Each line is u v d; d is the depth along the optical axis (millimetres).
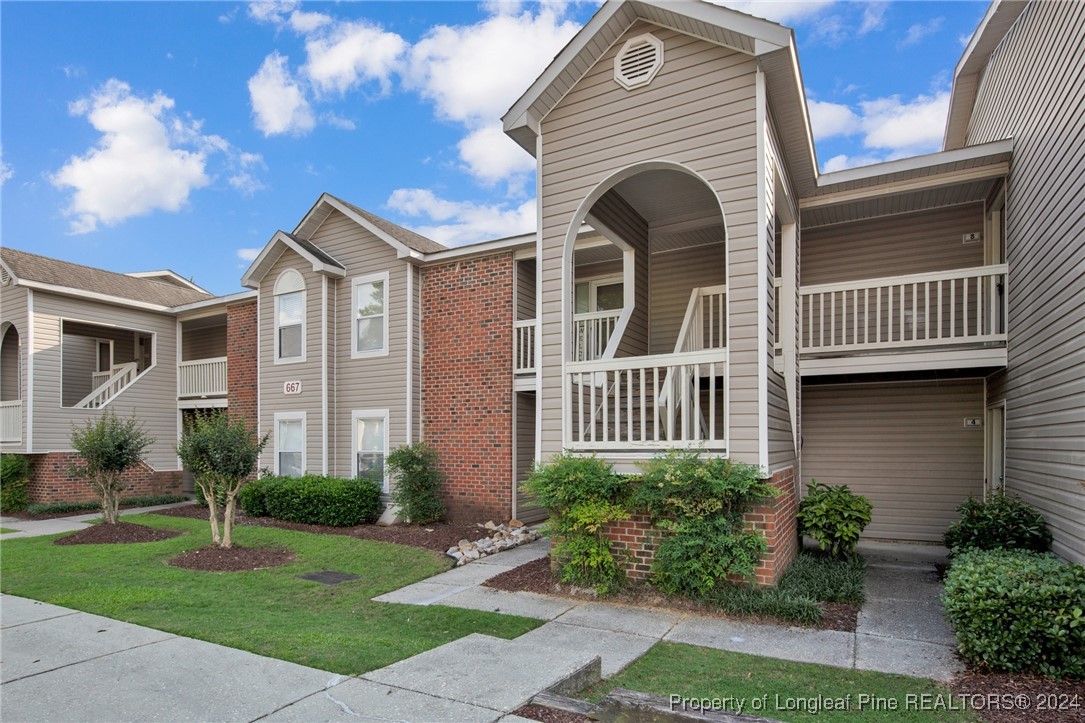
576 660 4156
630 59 6711
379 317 12055
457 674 3895
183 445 8758
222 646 4531
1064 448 5695
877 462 9695
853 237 9758
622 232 8469
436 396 11547
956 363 7863
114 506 10578
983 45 8688
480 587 6727
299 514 10945
